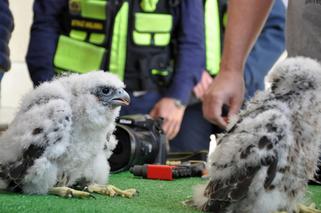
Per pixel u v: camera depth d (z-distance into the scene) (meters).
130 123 2.86
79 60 3.70
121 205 1.68
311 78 1.57
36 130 1.76
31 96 1.89
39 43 3.73
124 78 3.70
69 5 3.71
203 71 3.96
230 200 1.50
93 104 1.84
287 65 1.62
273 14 4.12
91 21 3.69
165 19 3.73
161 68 3.76
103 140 1.93
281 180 1.50
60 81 1.98
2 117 4.74
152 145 2.81
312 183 2.38
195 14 3.86
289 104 1.56
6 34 2.45
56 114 1.77
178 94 3.71
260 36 4.12
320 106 1.58
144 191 2.06
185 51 3.81
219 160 1.57
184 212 1.61
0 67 2.40
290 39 2.75
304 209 1.65
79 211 1.54
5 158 1.79
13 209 1.55
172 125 3.69
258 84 4.00
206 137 4.13
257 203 1.51
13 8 5.46
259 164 1.48
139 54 3.69
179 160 3.18
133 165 2.66
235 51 2.91
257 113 1.58
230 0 2.96
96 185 1.96
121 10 3.67
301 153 1.54
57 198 1.74
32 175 1.75
